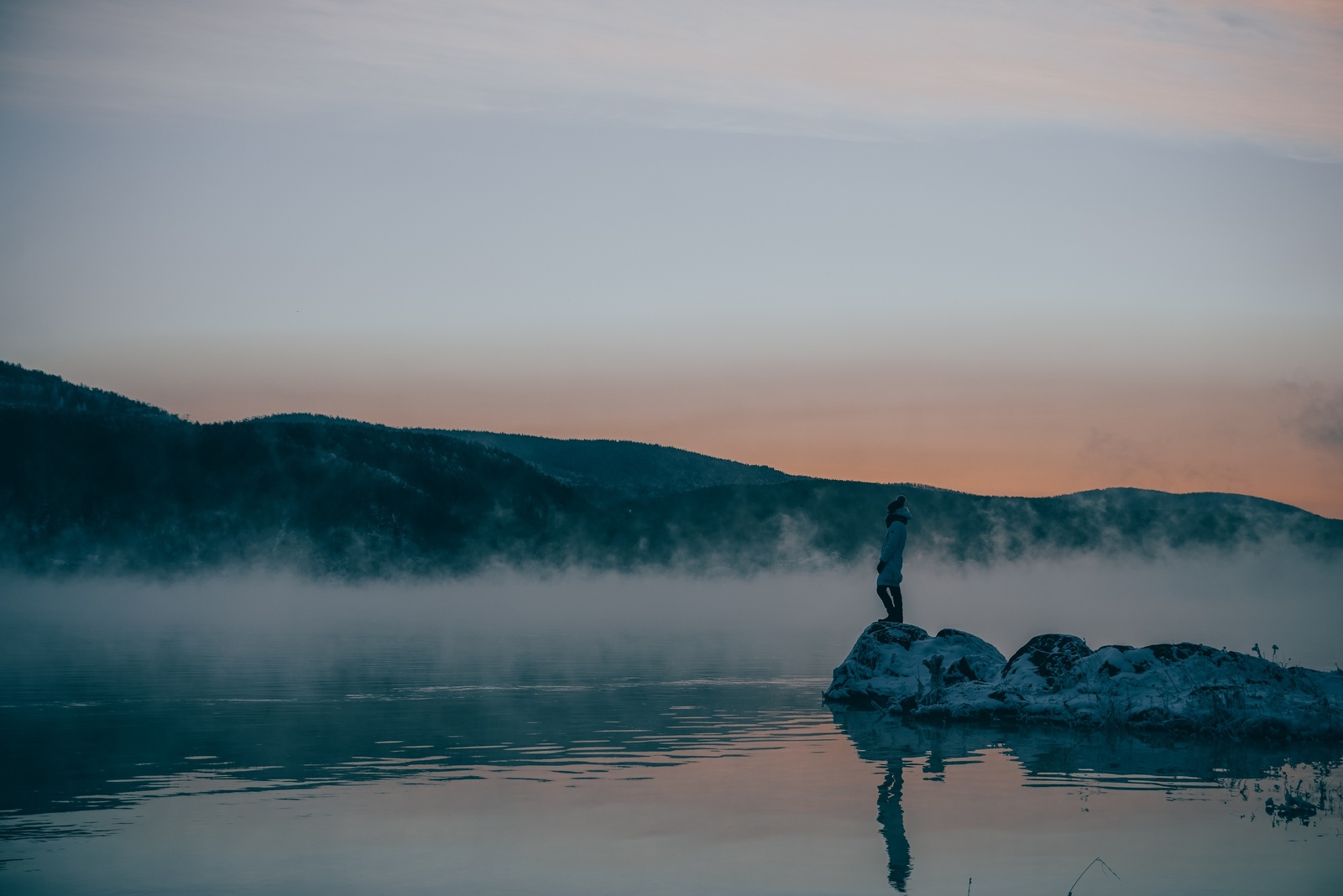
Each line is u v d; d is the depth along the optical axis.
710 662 24.06
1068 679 14.89
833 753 11.75
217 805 8.96
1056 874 6.88
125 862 7.19
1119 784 9.86
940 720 14.52
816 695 17.50
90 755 11.42
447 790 9.59
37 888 6.61
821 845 7.64
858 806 8.91
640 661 24.19
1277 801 9.04
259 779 10.11
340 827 8.20
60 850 7.51
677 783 9.95
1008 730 13.67
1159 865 7.08
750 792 9.52
